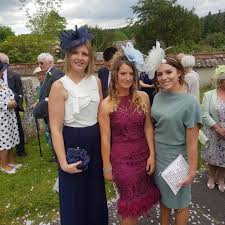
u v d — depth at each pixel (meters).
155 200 3.25
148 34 29.31
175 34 28.38
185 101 2.96
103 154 3.14
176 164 3.05
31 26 22.69
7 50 20.05
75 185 3.15
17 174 5.59
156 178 3.24
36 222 4.18
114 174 3.12
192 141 3.02
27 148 6.84
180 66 3.00
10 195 4.83
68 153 3.01
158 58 2.94
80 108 2.98
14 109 5.71
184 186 3.17
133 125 3.04
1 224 4.18
